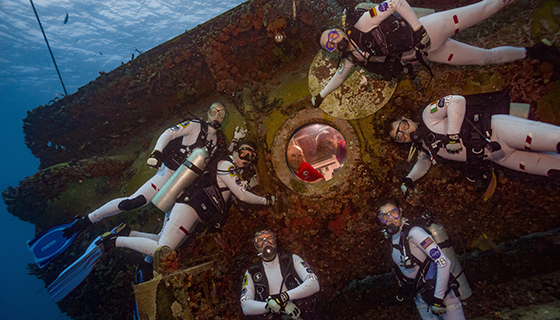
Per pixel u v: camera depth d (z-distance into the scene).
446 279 2.60
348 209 3.90
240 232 4.05
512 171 3.41
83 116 4.64
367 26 2.86
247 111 4.08
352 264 3.89
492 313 3.18
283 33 4.02
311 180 4.00
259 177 3.99
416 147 3.33
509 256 3.36
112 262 4.21
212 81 4.46
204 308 2.95
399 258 2.99
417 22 2.76
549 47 3.08
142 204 3.79
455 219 3.65
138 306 2.63
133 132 4.88
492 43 3.49
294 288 2.98
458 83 3.61
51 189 4.49
